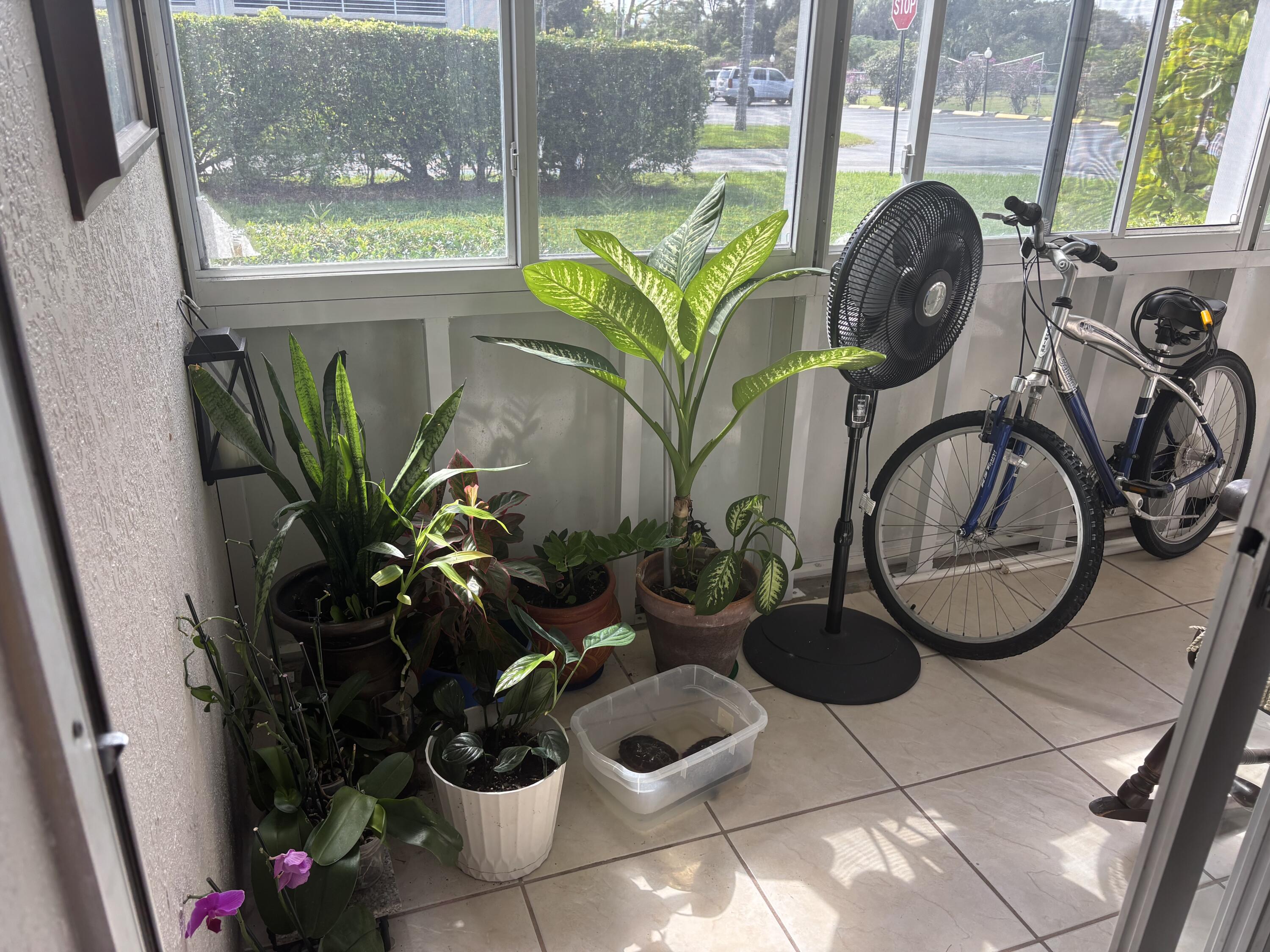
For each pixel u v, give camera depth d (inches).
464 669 69.8
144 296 44.8
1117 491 93.9
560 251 80.3
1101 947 59.6
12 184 22.7
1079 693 85.9
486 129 74.1
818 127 82.4
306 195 71.2
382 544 61.2
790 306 90.5
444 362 78.5
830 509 103.9
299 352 60.0
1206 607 101.0
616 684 85.8
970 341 101.6
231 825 58.2
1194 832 38.4
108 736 21.0
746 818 70.3
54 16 29.0
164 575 40.9
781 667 87.4
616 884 64.1
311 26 66.9
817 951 59.1
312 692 60.4
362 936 54.4
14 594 16.5
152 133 53.6
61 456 24.5
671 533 81.9
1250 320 114.4
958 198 73.4
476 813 60.2
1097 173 97.6
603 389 87.6
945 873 65.4
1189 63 95.5
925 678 87.7
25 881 17.0
